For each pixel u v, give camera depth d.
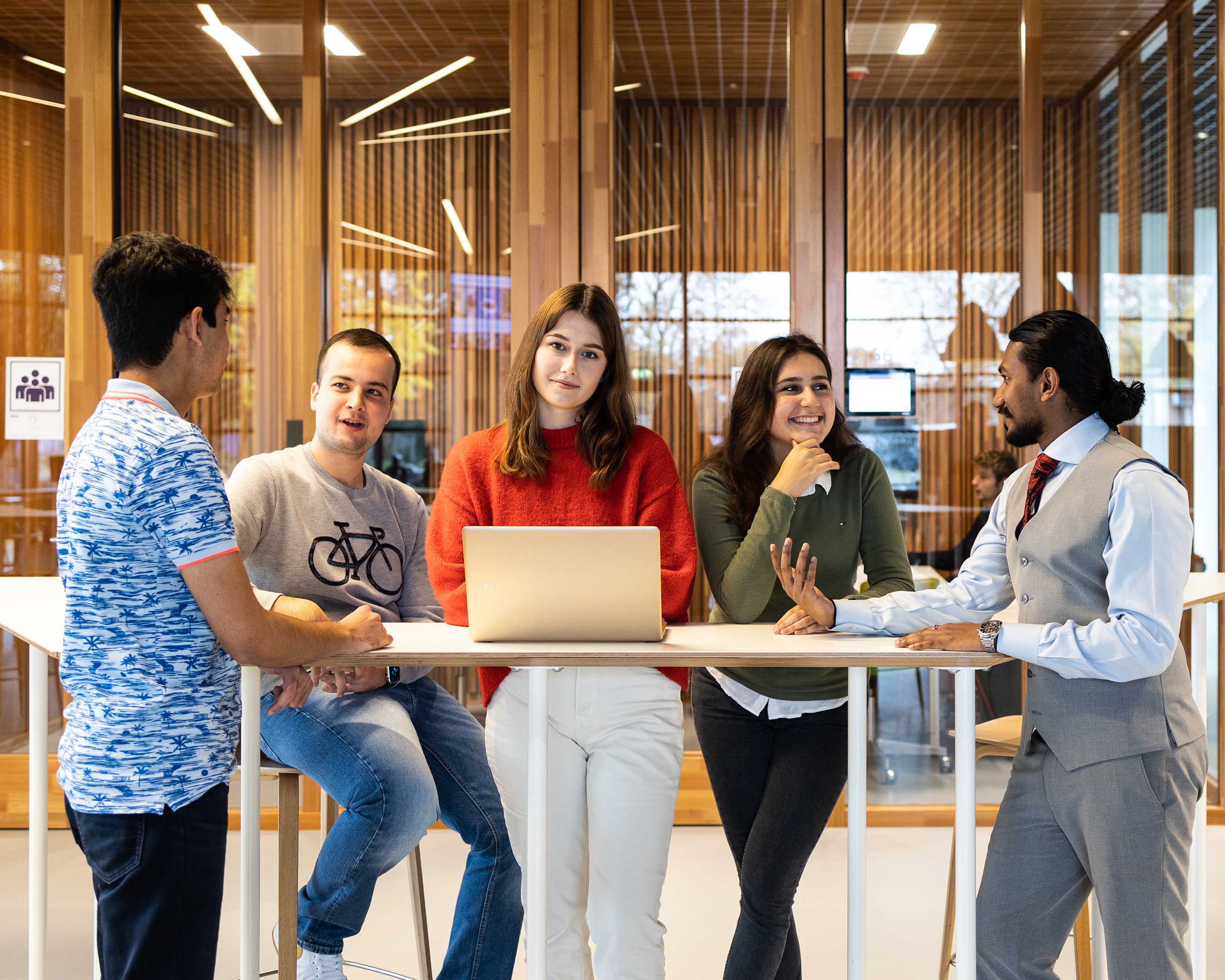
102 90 3.77
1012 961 1.70
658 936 1.80
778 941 1.86
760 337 3.83
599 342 1.85
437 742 2.16
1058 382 1.73
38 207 3.83
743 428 2.06
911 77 3.78
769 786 1.92
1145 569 1.57
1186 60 3.78
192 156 3.82
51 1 3.78
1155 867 1.57
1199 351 3.83
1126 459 1.65
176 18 3.80
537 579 1.58
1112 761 1.60
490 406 3.85
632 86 3.78
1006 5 3.73
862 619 1.77
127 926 1.45
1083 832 1.62
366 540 2.25
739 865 1.96
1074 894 1.70
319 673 1.92
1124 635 1.55
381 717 2.02
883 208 3.83
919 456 3.88
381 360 2.25
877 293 3.85
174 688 1.46
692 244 3.81
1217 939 2.73
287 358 3.85
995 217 3.83
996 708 3.81
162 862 1.44
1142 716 1.60
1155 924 1.57
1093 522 1.64
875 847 3.53
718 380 3.85
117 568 1.44
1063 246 3.79
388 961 2.66
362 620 1.62
